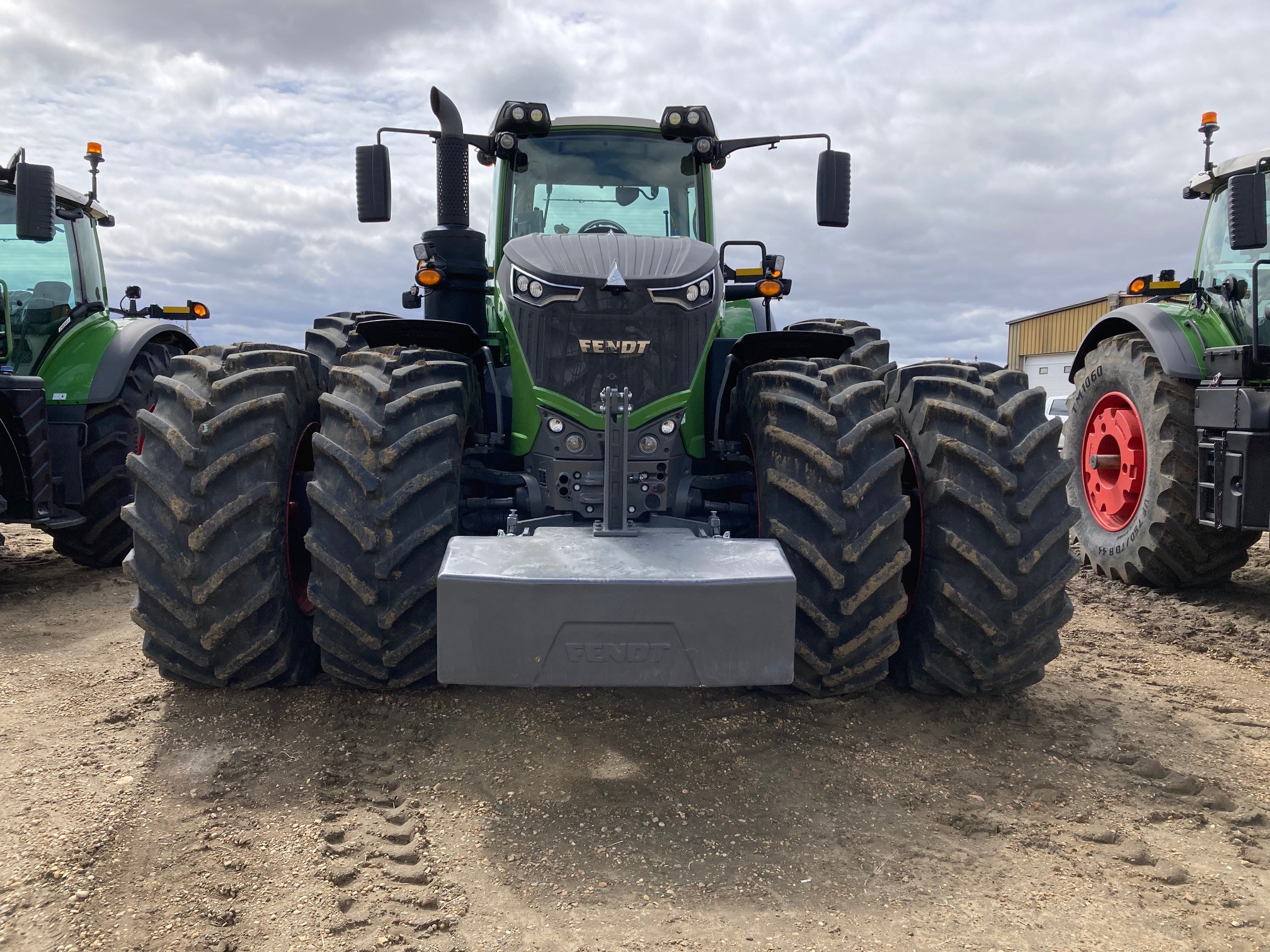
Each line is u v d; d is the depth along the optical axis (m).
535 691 3.17
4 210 5.46
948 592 2.79
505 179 3.91
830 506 2.64
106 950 1.77
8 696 3.18
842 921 1.91
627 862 2.13
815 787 2.53
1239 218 4.48
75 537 5.48
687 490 3.07
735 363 3.31
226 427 2.73
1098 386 5.82
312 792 2.44
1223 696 3.41
